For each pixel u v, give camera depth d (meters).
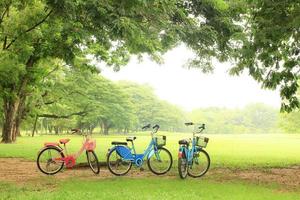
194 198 8.48
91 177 11.70
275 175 12.70
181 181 10.94
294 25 11.69
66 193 8.91
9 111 33.03
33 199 8.26
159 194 8.88
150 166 12.09
